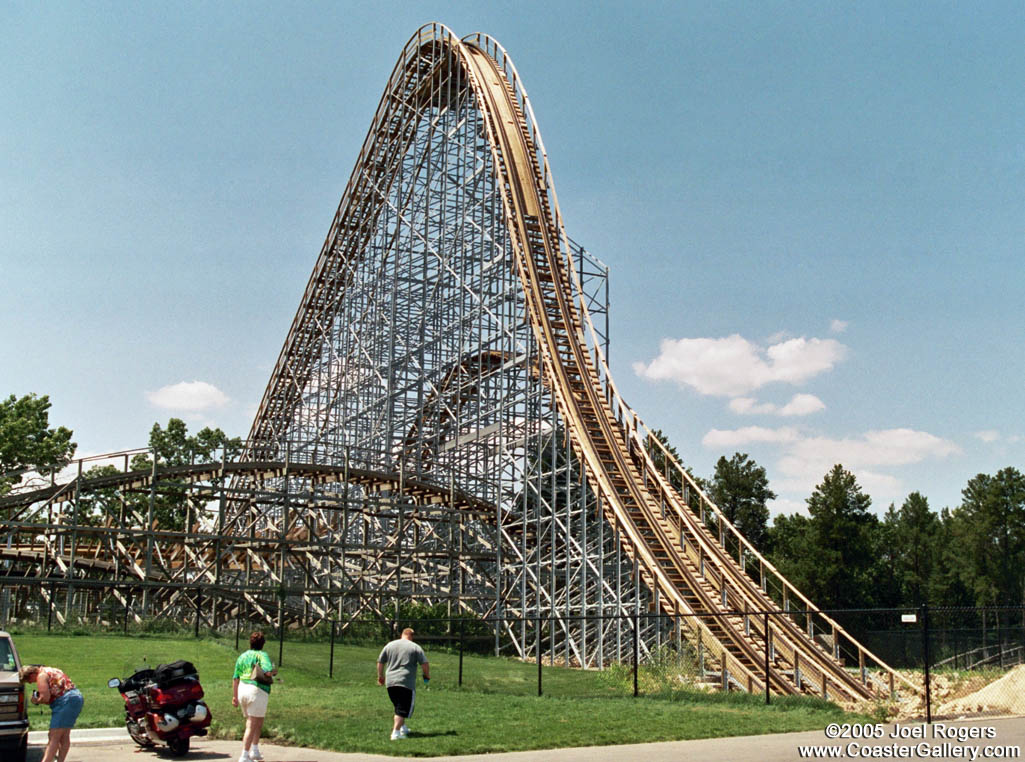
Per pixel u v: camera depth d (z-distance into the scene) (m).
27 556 48.06
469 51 61.59
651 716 21.09
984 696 27.11
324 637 45.19
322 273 73.75
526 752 16.73
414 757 16.41
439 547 53.59
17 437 77.81
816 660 31.88
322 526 56.78
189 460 97.19
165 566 51.88
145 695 17.50
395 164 67.25
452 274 56.31
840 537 79.56
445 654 44.25
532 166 52.38
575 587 45.62
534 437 48.50
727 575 35.97
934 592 91.44
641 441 42.44
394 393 59.66
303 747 18.03
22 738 15.89
